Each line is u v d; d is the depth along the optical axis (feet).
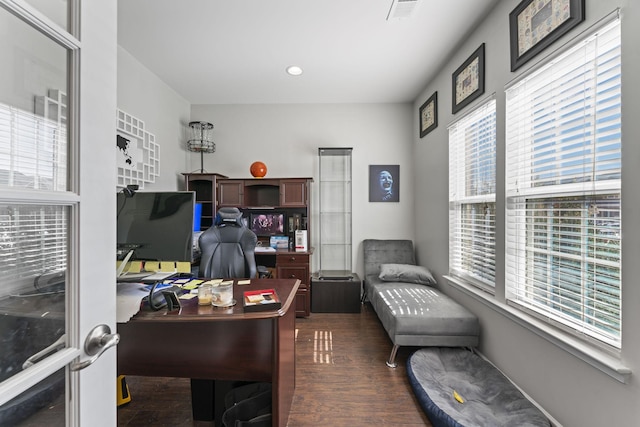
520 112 5.92
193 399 5.38
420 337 7.01
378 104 12.57
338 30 7.41
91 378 2.02
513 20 5.82
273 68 9.41
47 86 1.77
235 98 11.94
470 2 6.44
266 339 4.70
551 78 5.17
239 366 4.74
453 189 8.96
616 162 4.04
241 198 11.24
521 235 6.01
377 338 8.82
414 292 8.73
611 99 4.09
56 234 1.82
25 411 1.66
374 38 7.76
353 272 12.57
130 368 4.90
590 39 4.30
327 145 12.59
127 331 4.88
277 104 12.61
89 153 1.98
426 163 10.99
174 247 4.60
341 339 8.76
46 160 1.75
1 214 1.57
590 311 4.48
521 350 5.71
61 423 1.85
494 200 6.89
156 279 4.55
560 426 4.77
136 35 7.55
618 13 3.82
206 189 11.77
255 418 4.59
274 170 12.62
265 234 12.07
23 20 1.62
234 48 8.21
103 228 2.13
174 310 4.24
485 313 6.95
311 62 9.02
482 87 7.01
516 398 5.43
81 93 1.91
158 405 5.84
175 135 11.25
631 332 3.71
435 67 9.42
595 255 4.40
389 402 5.88
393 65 9.25
